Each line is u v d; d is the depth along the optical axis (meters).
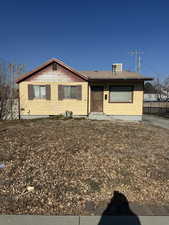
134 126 10.59
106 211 3.22
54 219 2.99
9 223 2.89
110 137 7.53
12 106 15.88
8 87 16.09
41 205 3.35
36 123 11.02
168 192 3.86
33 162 5.01
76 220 2.97
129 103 15.02
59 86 14.66
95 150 5.91
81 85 14.69
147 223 2.92
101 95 15.27
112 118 14.47
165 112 27.55
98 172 4.57
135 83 14.89
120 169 4.78
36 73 14.55
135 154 5.78
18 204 3.36
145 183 4.18
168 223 2.92
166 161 5.38
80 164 4.94
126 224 2.90
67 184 4.04
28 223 2.89
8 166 4.77
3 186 3.91
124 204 3.43
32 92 14.62
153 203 3.48
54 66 14.53
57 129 8.87
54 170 4.61
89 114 14.76
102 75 16.16
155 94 50.47
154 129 10.19
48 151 5.75
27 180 4.16
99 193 3.76
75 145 6.31
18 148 6.03
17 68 17.53
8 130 8.89
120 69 18.06
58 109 14.76
